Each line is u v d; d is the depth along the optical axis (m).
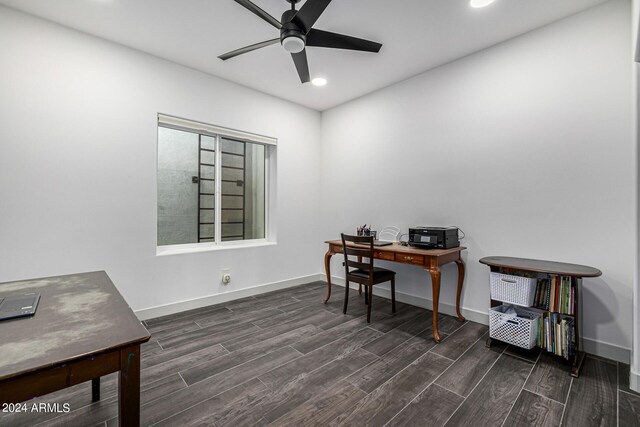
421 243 2.69
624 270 2.01
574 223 2.19
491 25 2.30
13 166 2.13
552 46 2.27
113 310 1.15
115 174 2.56
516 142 2.46
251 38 2.50
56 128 2.29
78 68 2.38
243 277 3.47
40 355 0.80
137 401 0.91
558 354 2.02
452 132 2.86
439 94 2.96
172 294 2.91
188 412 1.52
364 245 3.00
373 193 3.59
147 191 2.73
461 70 2.79
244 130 3.44
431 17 2.20
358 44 2.10
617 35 2.02
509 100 2.49
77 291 1.40
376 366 1.97
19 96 2.15
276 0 2.02
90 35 2.43
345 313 2.95
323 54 2.73
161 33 2.43
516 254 2.46
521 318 2.12
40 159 2.23
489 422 1.45
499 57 2.55
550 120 2.29
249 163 3.79
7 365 0.75
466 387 1.74
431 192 3.03
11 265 2.13
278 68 3.01
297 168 4.02
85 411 1.52
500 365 1.98
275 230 3.82
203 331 2.51
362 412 1.52
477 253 2.70
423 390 1.71
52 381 0.79
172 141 3.21
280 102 3.80
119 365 0.88
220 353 2.14
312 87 3.47
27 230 2.18
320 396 1.65
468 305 2.78
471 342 2.32
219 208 3.45
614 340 2.04
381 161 3.50
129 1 2.03
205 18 2.23
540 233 2.34
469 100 2.74
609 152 2.05
